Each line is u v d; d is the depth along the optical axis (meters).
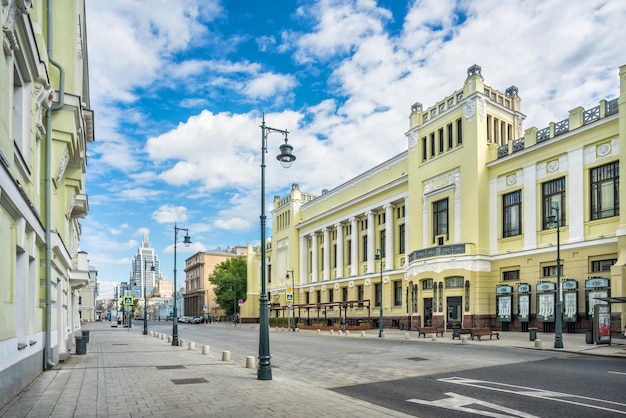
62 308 18.69
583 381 11.59
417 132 41.84
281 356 19.73
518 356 17.80
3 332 8.18
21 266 10.39
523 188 32.31
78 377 12.44
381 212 48.81
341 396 9.62
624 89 25.69
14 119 10.37
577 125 28.81
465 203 35.59
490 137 36.03
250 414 7.97
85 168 21.23
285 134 13.88
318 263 60.94
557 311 20.28
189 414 7.98
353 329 42.66
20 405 8.72
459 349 21.09
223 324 78.06
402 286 43.34
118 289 105.56
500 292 32.50
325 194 59.31
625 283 24.19
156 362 16.73
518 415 8.08
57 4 15.26
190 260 130.38
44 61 12.34
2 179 7.58
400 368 14.95
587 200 27.98
